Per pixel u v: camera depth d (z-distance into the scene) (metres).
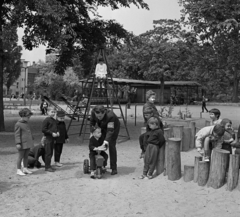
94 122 6.66
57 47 11.90
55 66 18.02
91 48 16.86
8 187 6.00
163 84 46.88
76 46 17.12
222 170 5.70
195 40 13.24
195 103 48.66
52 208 5.00
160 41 44.22
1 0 13.54
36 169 7.32
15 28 11.61
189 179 6.18
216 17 12.07
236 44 12.95
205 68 15.50
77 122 19.62
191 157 8.99
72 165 7.79
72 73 53.97
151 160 6.48
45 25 11.74
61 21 11.60
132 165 7.88
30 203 5.20
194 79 52.94
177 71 51.88
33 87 60.88
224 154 5.68
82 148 10.30
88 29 16.02
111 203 5.21
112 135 6.64
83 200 5.34
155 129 6.59
